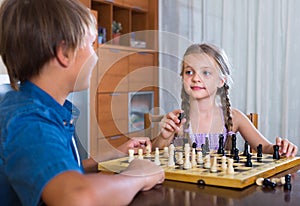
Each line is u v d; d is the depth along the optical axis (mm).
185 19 3752
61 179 588
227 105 1450
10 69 753
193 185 892
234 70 3447
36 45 709
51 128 662
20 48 718
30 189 593
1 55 754
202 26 3660
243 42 3420
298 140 3238
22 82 752
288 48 3207
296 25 3189
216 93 1341
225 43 3486
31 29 707
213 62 1107
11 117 651
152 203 755
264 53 3307
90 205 595
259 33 3303
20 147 617
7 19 725
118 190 690
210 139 1195
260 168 1006
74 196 579
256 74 3344
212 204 747
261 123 3346
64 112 752
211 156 1151
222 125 1377
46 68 730
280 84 3281
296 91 3229
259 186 883
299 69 3207
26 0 724
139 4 3764
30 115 663
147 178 835
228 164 968
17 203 692
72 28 718
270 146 1478
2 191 681
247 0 3379
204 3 3617
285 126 3250
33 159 602
